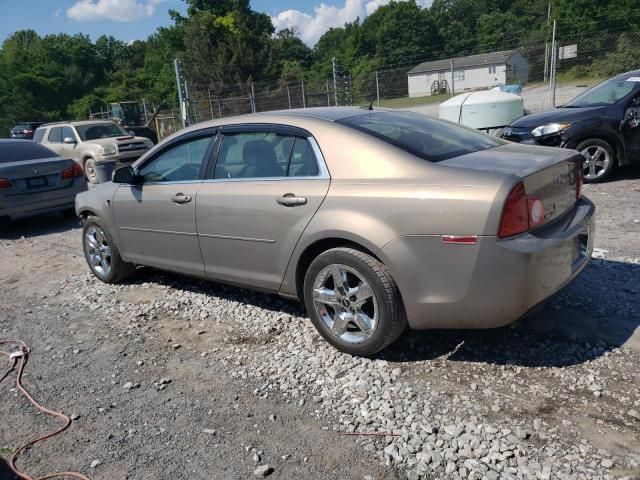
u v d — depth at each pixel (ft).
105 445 10.08
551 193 11.13
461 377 11.19
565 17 139.74
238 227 13.82
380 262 11.42
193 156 15.38
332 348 12.85
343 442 9.55
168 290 18.06
